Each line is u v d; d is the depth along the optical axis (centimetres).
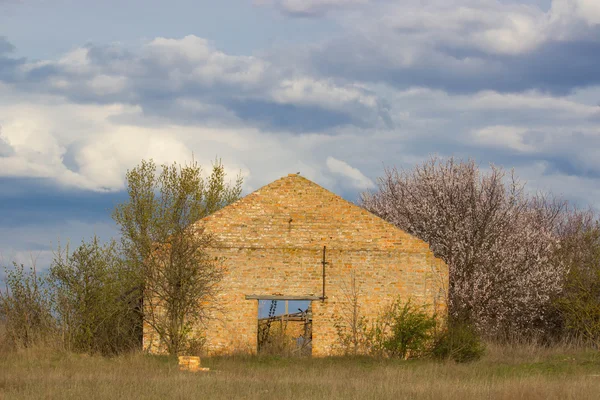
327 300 3216
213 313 3194
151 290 3222
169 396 1877
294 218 3262
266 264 3225
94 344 3253
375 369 2720
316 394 1944
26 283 3259
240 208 3262
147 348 3206
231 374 2405
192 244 3206
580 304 3903
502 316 3853
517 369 2798
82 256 3269
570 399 1889
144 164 3906
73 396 1842
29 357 2839
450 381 2252
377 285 3234
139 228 3706
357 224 3266
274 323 3703
